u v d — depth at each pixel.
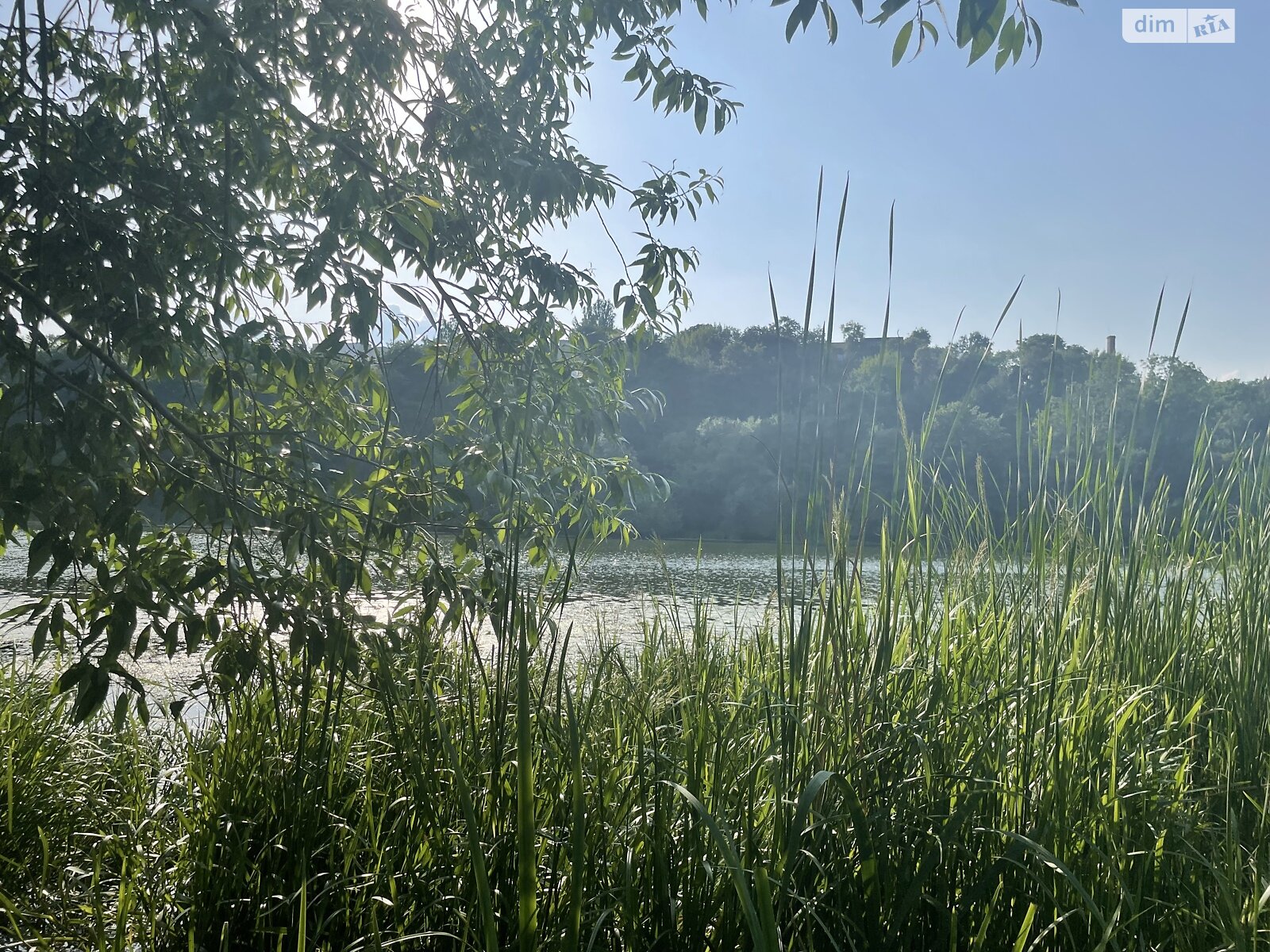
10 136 2.51
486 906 1.45
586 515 3.61
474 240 3.28
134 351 2.55
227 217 2.67
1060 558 2.73
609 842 2.04
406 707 2.70
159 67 2.79
